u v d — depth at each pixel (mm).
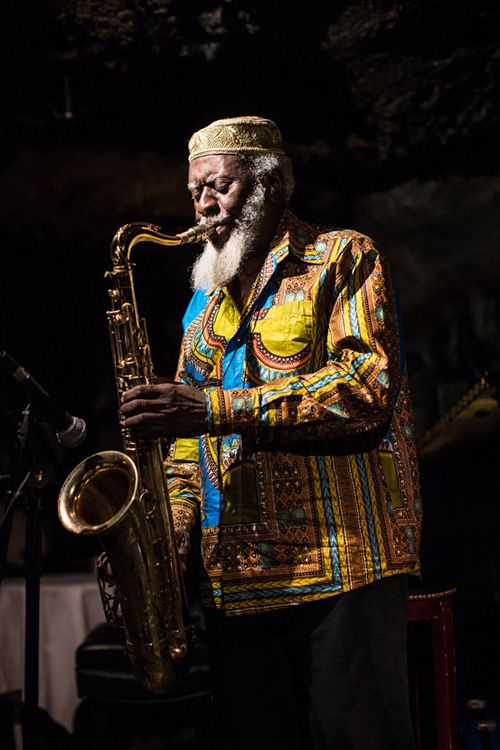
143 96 5211
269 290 2227
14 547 5641
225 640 2170
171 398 2029
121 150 5867
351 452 2129
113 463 2342
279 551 2080
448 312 6758
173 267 6664
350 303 2148
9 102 5125
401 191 6516
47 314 6695
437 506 5977
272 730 2123
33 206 6035
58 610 4680
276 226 2336
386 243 6730
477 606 5332
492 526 5816
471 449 5062
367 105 5586
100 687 4039
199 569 2270
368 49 4965
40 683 4629
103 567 2391
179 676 2379
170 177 6059
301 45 4875
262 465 2125
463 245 6562
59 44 4723
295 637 2096
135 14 4504
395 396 2111
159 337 6785
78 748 4359
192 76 5047
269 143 2338
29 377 2645
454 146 6023
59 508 2293
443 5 4625
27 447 2637
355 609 2053
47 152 5770
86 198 6066
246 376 2188
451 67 5176
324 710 2037
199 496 2473
